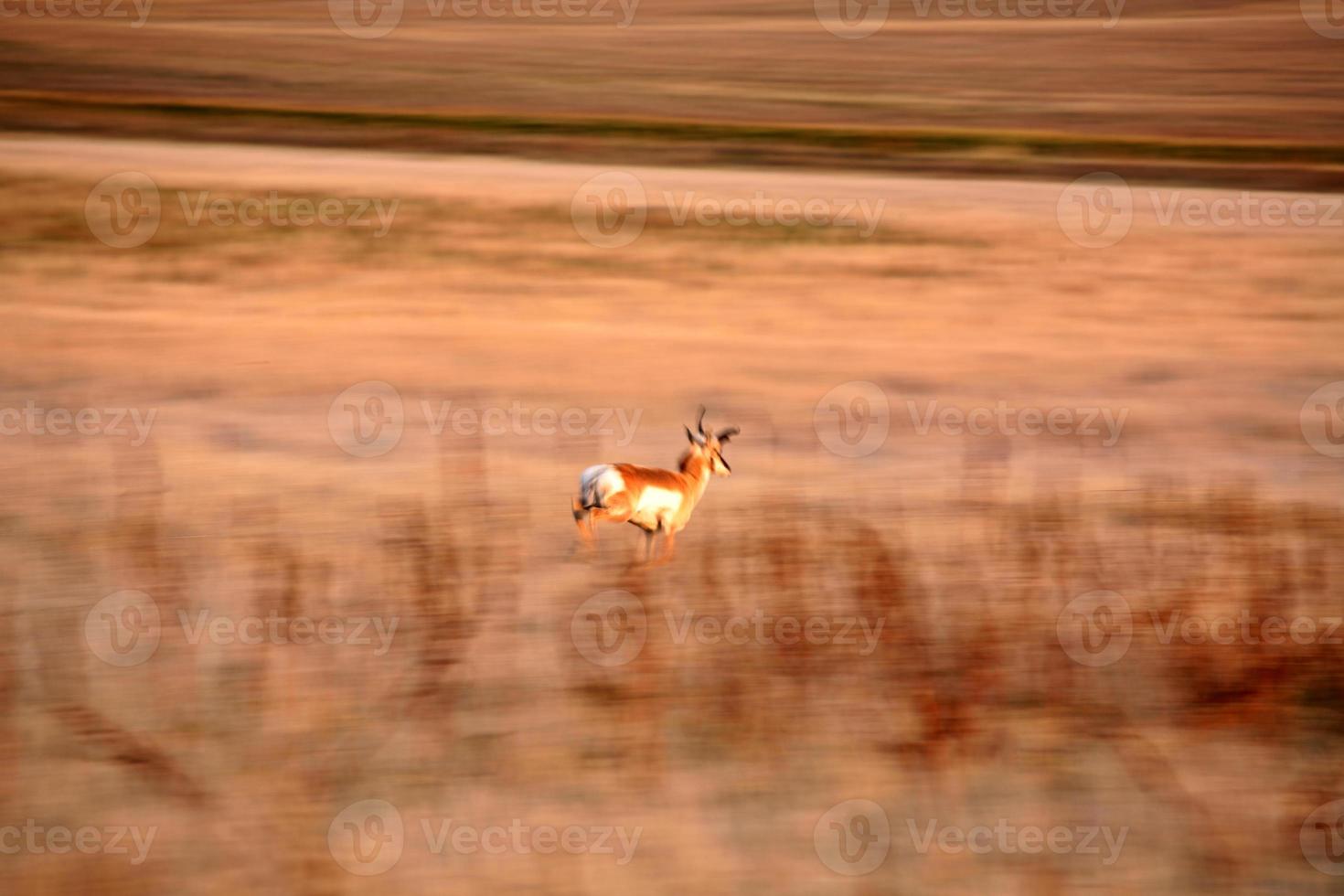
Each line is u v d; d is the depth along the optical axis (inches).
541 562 1476.4
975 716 1107.3
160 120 5506.9
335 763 1023.0
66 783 976.9
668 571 1449.3
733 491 1870.1
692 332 3144.7
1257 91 7421.3
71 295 3161.9
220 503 1699.1
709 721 1100.5
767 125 6245.1
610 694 1138.0
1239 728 1106.1
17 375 2480.3
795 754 1056.2
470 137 5625.0
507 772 1024.2
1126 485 1945.1
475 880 897.5
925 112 6835.6
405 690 1127.6
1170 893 905.5
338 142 5364.2
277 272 3486.7
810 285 3585.1
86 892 858.1
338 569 1424.7
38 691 1107.3
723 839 952.9
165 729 1058.7
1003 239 4074.8
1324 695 1151.0
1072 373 2849.4
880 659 1184.8
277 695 1115.3
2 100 5580.7
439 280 3501.5
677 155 5442.9
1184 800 1007.6
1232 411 2539.4
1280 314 3403.1
